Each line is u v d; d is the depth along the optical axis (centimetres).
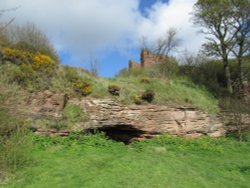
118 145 1998
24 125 1634
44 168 1434
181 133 2380
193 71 3353
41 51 2227
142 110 2300
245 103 2795
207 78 3319
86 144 1895
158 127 2316
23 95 1867
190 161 1853
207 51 3362
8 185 1249
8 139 1459
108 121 2138
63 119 1970
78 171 1429
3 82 1628
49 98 1972
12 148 1409
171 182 1402
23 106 1816
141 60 3400
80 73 2294
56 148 1742
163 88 2614
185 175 1537
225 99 2828
